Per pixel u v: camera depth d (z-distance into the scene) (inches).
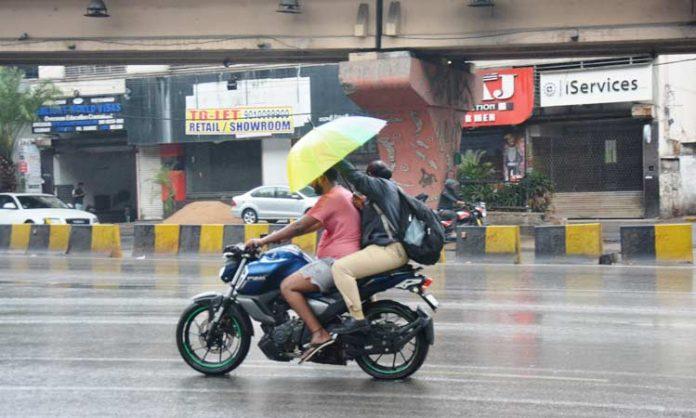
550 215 1553.9
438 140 1325.0
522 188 1562.5
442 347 418.9
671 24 1128.2
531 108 1624.0
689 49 1237.1
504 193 1571.1
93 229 1065.5
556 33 1174.3
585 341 429.4
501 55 1317.7
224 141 1892.2
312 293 338.3
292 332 342.3
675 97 1556.3
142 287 691.4
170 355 411.8
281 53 1318.9
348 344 337.4
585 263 836.6
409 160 1331.2
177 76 1898.4
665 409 301.3
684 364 372.8
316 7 1266.0
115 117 1958.7
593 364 375.9
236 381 354.6
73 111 1994.3
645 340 429.7
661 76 1551.4
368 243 334.0
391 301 344.2
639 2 1139.9
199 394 333.4
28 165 2086.6
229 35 1293.1
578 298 586.9
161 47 1312.7
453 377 354.9
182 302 594.9
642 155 1587.1
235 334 366.0
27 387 348.5
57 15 1334.9
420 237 330.6
